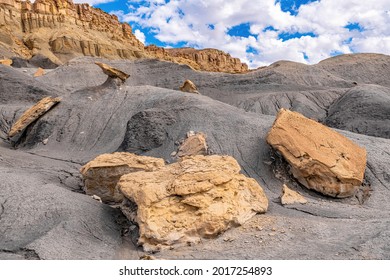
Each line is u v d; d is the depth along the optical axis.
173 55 127.88
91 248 9.10
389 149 18.69
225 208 10.30
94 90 31.58
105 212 11.46
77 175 17.69
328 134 16.86
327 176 15.10
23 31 91.94
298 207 12.91
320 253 8.23
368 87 45.47
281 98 49.59
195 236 9.70
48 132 27.08
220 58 133.00
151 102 27.27
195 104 24.17
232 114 22.42
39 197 11.20
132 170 14.34
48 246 8.66
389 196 14.98
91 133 26.20
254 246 9.07
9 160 19.47
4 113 32.78
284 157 16.16
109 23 119.00
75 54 89.25
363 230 9.51
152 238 9.40
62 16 98.50
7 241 9.12
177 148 20.00
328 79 65.69
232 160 12.84
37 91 40.25
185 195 10.09
